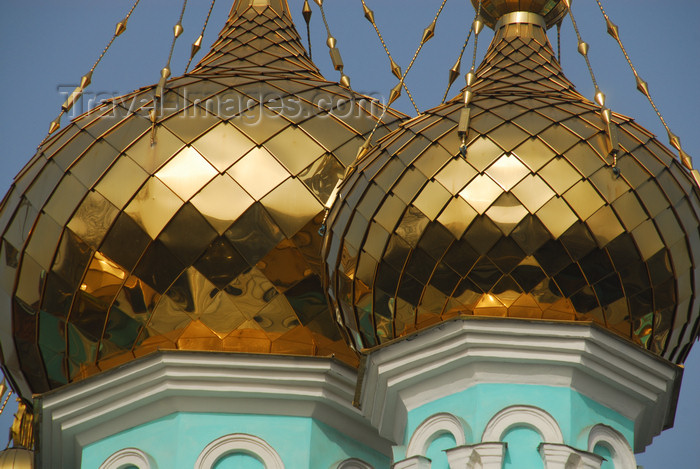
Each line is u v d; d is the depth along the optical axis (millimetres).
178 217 43719
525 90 42969
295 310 43906
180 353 43312
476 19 42969
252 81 46594
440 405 40562
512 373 40094
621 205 40625
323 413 43656
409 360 40750
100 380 43656
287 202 44156
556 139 41156
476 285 40438
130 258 43688
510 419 39656
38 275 44469
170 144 44500
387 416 41656
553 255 40188
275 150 44688
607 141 41281
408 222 40906
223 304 43719
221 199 43906
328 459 43438
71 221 44125
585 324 40031
